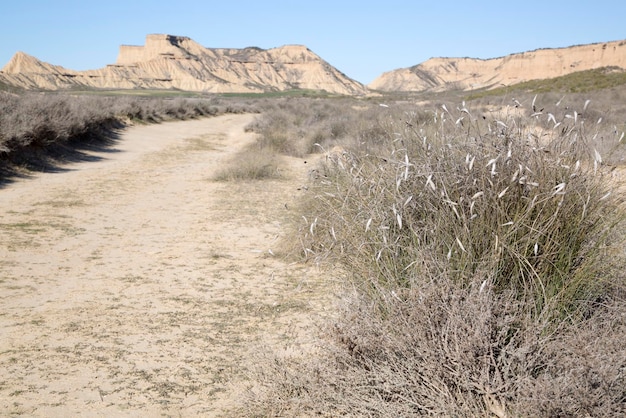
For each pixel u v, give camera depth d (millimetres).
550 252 3549
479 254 3598
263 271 6633
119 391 3832
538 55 119438
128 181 13891
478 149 3863
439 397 3045
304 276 6129
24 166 14492
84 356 4363
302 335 4660
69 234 8500
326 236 5230
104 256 7367
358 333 3436
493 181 3691
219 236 8469
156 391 3832
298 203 9148
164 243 8062
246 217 9820
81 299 5707
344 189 4844
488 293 3268
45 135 16750
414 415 3061
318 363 3633
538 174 3686
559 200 3574
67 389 3850
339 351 3506
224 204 11031
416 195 3928
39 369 4141
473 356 3014
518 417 2848
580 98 29328
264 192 12367
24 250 7523
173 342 4629
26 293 5875
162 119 34719
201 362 4258
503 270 3555
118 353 4422
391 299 3512
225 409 3592
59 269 6762
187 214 10148
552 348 3119
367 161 4969
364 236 3984
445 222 3721
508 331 3295
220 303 5562
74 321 5094
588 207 3670
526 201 3607
